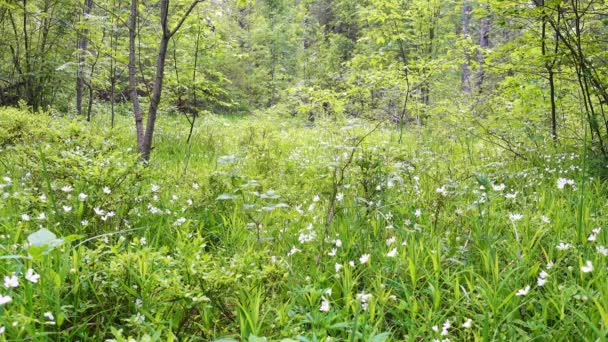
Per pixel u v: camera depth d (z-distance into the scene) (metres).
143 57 9.41
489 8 6.69
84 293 2.42
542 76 6.75
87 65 10.51
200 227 3.75
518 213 3.71
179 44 9.46
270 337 2.18
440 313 2.50
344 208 3.96
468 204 4.00
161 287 2.35
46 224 3.28
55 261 2.61
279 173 5.86
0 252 2.74
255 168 6.15
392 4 11.09
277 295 2.79
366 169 4.26
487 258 2.86
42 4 11.76
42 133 5.88
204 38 9.08
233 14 26.89
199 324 2.33
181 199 4.35
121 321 2.37
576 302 2.50
